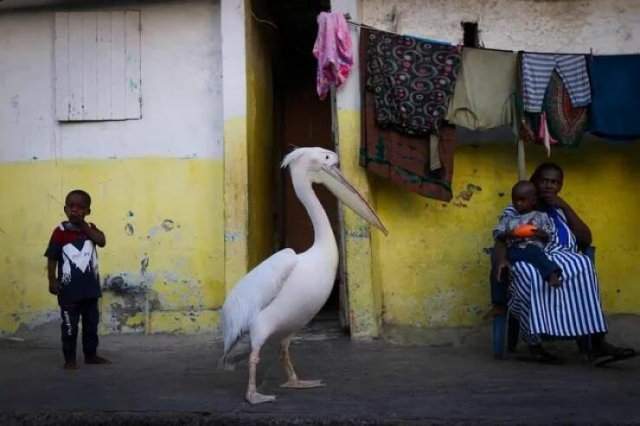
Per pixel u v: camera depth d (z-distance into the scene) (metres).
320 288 5.39
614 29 7.69
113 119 8.25
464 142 7.77
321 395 5.45
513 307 6.51
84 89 8.26
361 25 7.41
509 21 7.77
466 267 7.74
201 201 8.13
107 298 8.14
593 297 6.25
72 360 6.57
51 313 8.20
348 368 6.38
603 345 6.32
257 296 5.29
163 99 8.23
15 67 8.38
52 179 8.29
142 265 8.16
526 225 6.45
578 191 7.69
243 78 7.87
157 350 7.37
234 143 7.84
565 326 6.23
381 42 7.31
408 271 7.78
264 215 8.76
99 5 8.28
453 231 7.76
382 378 5.98
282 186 9.59
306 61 9.65
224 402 5.28
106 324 8.12
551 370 6.19
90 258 6.69
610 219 7.66
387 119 7.26
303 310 5.38
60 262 6.64
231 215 7.82
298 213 9.60
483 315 7.69
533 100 7.10
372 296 7.44
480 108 7.22
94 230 6.76
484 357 6.75
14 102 8.37
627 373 6.06
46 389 5.77
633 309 7.59
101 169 8.25
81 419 4.98
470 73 7.25
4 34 8.40
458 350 7.09
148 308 8.09
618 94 7.11
